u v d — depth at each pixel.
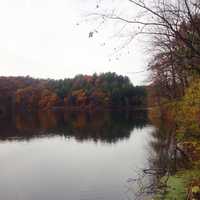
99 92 94.06
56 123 51.56
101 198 12.40
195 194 5.02
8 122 53.84
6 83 98.06
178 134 7.48
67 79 104.69
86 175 16.33
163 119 26.03
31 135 35.62
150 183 8.73
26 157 22.20
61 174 16.88
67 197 12.93
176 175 6.55
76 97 95.56
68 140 30.97
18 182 15.43
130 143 27.06
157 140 23.50
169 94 12.17
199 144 6.54
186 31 4.66
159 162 13.32
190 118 6.95
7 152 24.52
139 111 85.88
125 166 17.64
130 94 97.38
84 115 73.44
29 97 95.75
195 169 6.36
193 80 6.27
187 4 4.66
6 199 12.91
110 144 27.09
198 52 4.63
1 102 95.81
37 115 75.38
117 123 49.12
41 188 14.39
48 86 99.62
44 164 19.67
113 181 14.65
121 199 11.62
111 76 100.00
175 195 5.53
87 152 23.53
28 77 106.56
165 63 5.21
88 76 100.94
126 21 4.52
